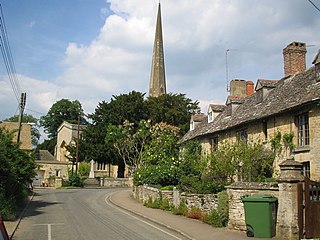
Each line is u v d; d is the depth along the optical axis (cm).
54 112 7988
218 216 1530
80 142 5122
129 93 5178
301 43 2423
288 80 2334
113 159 4947
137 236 1317
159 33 8500
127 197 3045
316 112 1739
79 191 3775
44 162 5769
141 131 4066
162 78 8394
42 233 1366
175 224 1578
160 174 2642
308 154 1780
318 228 1188
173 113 5116
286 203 1220
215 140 2897
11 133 2095
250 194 1365
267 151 2039
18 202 2128
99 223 1636
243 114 2552
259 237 1246
